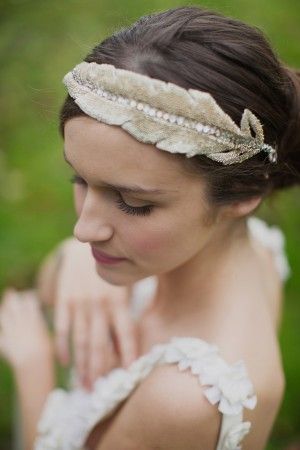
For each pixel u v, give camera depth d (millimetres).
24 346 1868
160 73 1115
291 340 2660
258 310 1406
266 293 1556
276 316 1674
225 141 1166
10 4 3736
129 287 1779
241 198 1283
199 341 1277
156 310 1588
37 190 3184
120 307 1718
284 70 1291
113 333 1702
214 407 1212
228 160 1188
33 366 1837
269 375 1299
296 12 3674
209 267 1406
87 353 1688
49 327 2113
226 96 1152
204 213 1229
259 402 1265
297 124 1306
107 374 1632
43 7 3748
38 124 3430
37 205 3121
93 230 1213
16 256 2902
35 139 3391
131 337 1621
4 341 1904
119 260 1269
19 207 3107
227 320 1370
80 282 1792
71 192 3162
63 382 2242
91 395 1585
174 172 1146
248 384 1227
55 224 3033
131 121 1095
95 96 1113
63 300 1787
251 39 1190
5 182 3199
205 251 1389
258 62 1180
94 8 3660
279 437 2482
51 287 2006
